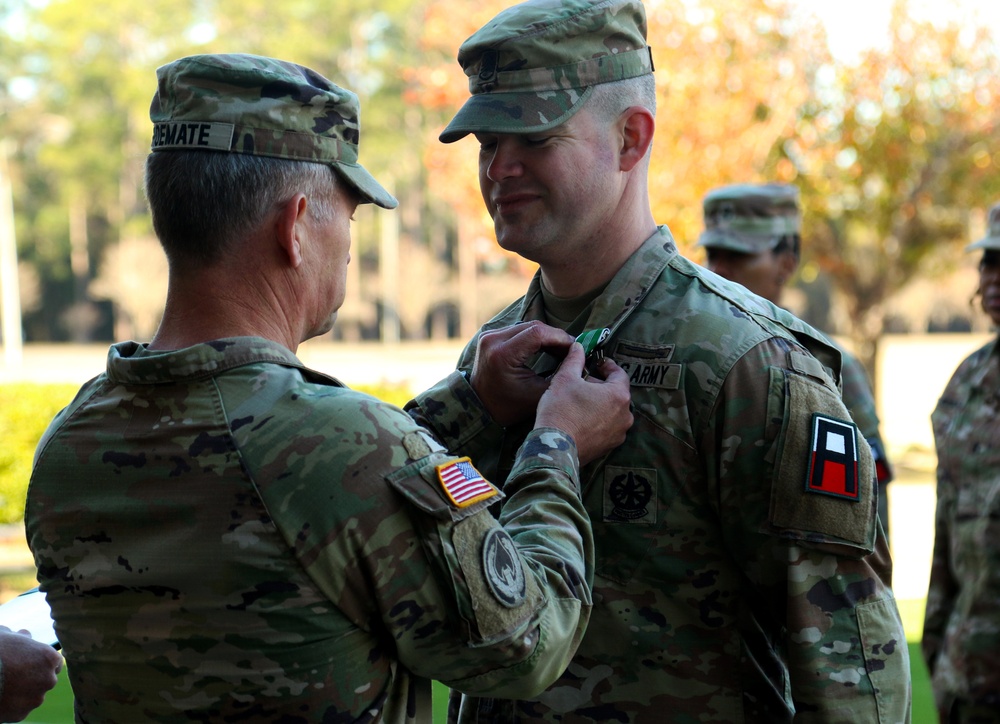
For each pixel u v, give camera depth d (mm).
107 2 107562
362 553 2535
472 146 25328
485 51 3320
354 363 66750
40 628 3342
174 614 2588
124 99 103500
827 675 3115
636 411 3293
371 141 104500
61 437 2797
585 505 3330
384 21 108000
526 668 2633
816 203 24062
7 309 84688
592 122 3326
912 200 24391
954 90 24000
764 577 3209
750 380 3191
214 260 2758
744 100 21547
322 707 2572
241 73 2727
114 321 113000
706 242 7402
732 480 3188
